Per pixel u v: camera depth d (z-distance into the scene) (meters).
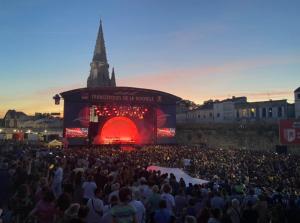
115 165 18.08
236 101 89.62
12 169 14.55
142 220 8.35
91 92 61.19
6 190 12.01
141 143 65.25
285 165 33.88
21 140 74.31
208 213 8.32
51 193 8.28
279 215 10.87
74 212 7.12
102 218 7.56
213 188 13.62
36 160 21.28
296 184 21.77
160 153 45.62
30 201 9.41
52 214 7.81
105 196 10.62
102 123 62.94
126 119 64.38
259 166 32.88
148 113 66.00
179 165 34.34
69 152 40.25
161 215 8.33
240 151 53.38
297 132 46.31
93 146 61.03
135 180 13.16
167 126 67.12
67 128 59.41
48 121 128.38
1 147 40.25
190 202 10.09
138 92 65.00
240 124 72.12
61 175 12.54
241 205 11.31
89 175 11.75
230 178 23.22
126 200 7.23
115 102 63.50
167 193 9.98
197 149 56.50
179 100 68.38
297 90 72.00
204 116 96.81
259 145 68.12
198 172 29.14
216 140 74.75
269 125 67.00
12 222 9.01
